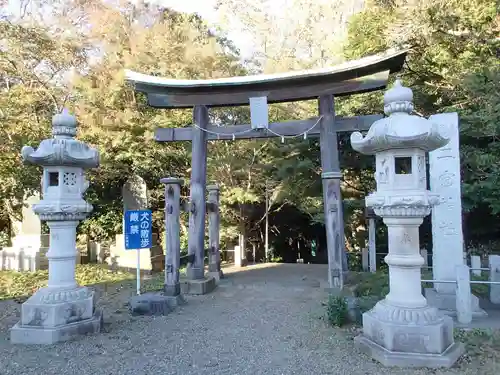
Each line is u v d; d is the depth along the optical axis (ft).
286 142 36.47
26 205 34.30
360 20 35.22
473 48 29.35
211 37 38.88
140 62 35.55
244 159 37.50
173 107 25.77
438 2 27.53
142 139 35.50
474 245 35.68
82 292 15.44
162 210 39.60
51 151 14.47
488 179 26.68
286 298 21.27
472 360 11.89
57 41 34.30
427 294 16.94
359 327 15.51
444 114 17.31
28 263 31.30
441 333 11.77
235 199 36.52
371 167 39.37
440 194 17.22
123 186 39.24
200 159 24.71
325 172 22.68
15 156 32.48
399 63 22.49
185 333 15.40
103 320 16.89
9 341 14.37
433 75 32.45
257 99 23.44
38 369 11.90
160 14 39.70
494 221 35.14
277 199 38.99
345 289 21.31
